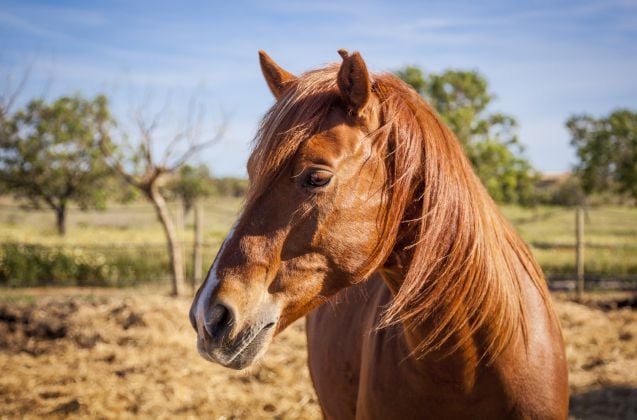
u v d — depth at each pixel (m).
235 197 21.34
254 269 1.39
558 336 1.77
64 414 3.99
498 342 1.54
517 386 1.58
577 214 7.98
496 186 14.55
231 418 3.93
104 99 9.80
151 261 10.43
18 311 6.59
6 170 13.28
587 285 8.70
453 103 16.17
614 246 11.03
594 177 16.70
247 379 4.55
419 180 1.50
